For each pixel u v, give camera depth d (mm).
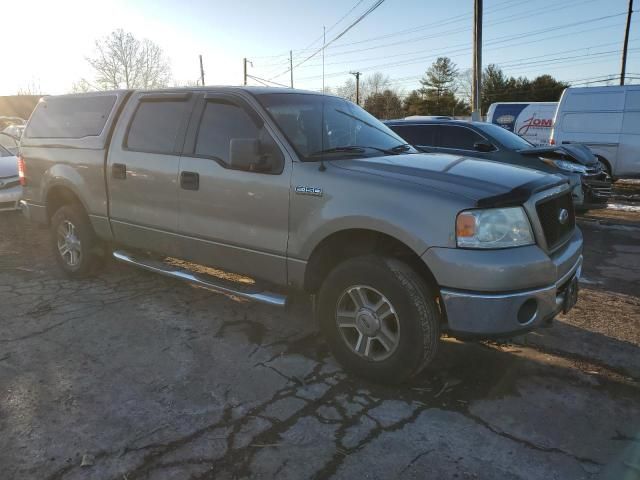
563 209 3494
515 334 3008
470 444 2770
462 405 3150
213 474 2527
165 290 5191
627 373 3561
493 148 8273
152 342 4004
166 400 3176
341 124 4223
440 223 2977
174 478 2496
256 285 4074
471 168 3480
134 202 4656
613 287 5496
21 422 2934
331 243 3516
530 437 2836
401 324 3145
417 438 2816
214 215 4035
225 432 2855
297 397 3225
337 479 2500
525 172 3539
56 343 3977
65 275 5609
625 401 3207
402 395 3256
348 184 3322
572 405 3156
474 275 2896
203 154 4137
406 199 3104
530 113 18875
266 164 3672
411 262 3318
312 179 3475
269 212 3691
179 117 4391
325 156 3693
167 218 4398
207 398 3203
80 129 5250
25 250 6863
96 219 5086
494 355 3801
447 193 3039
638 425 2955
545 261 3025
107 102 5070
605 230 8688
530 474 2543
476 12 17984
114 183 4797
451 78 70188
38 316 4508
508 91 62781
